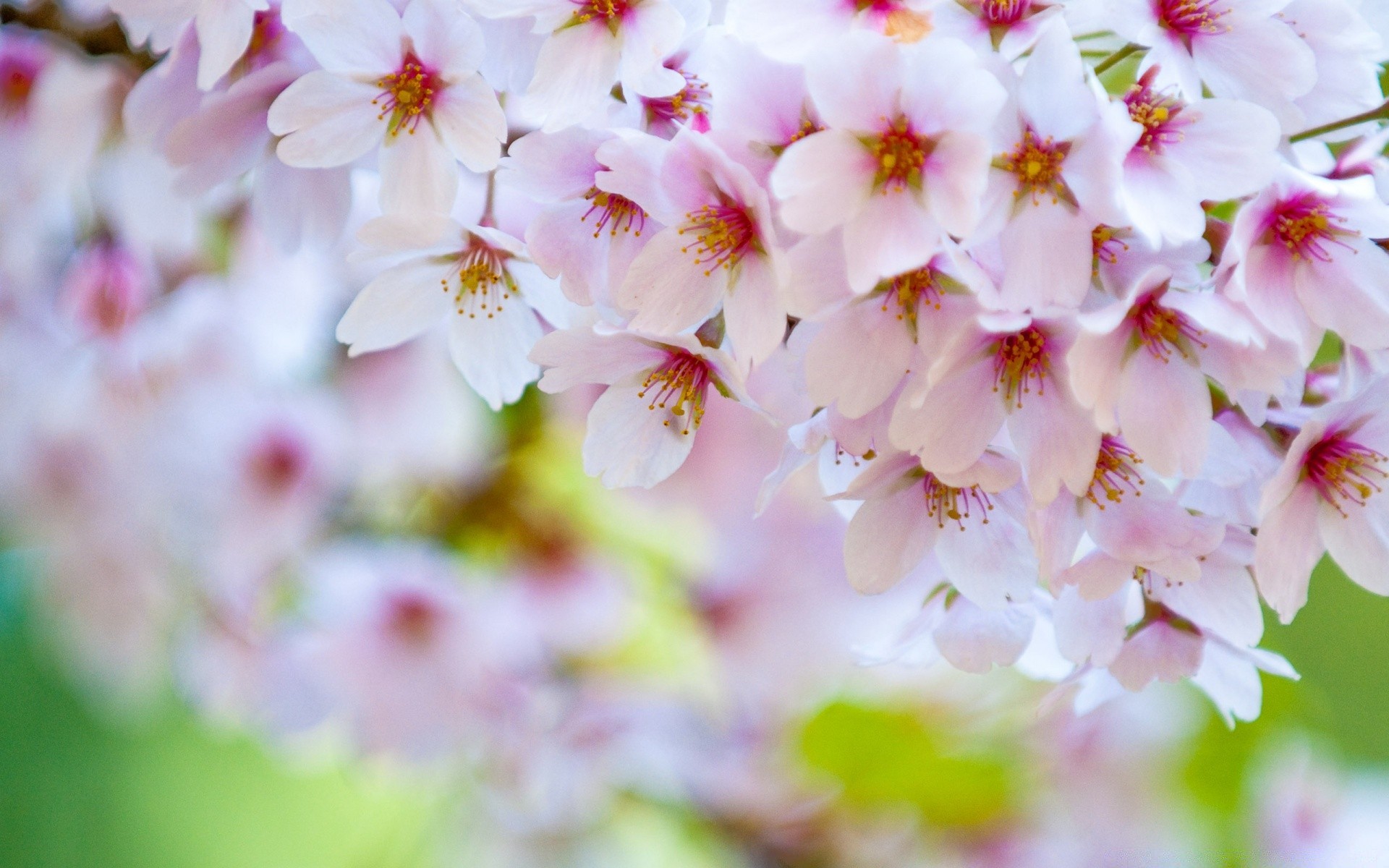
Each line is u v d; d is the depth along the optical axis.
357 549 0.76
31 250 0.70
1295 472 0.58
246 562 0.76
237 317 0.73
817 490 0.80
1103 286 0.57
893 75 0.56
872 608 0.79
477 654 0.76
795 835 0.81
